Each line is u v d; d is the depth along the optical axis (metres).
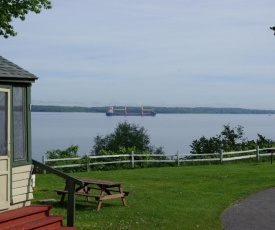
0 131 11.55
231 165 30.36
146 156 30.27
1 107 11.59
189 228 13.52
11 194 11.70
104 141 37.25
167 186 21.25
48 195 18.47
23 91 12.28
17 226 10.80
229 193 19.39
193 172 26.44
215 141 34.91
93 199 17.81
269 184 21.86
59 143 75.06
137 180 23.25
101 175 25.22
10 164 11.68
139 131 37.28
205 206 16.69
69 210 12.18
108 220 14.27
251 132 123.00
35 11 19.41
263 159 32.88
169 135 105.56
